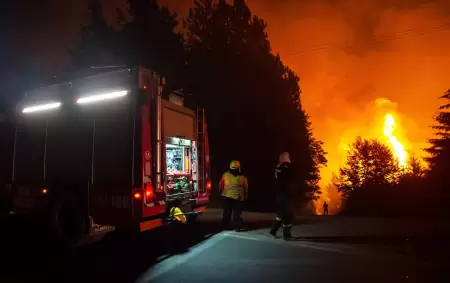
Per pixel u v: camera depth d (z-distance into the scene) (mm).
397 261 6113
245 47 26594
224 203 8828
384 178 32094
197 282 5223
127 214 6504
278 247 7109
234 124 25016
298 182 32688
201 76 24938
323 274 5492
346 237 7863
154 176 6754
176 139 7848
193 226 8875
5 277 5672
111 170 6723
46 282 5430
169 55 23250
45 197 7422
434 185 24703
